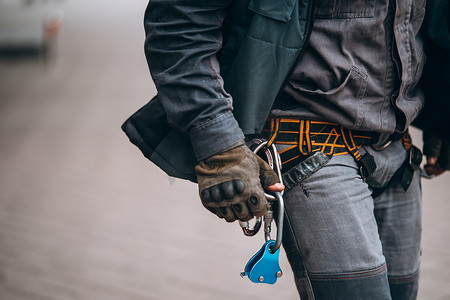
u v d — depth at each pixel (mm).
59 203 6555
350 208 1953
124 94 14492
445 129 2334
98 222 5906
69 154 8914
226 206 1796
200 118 1804
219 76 1856
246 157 1803
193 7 1835
